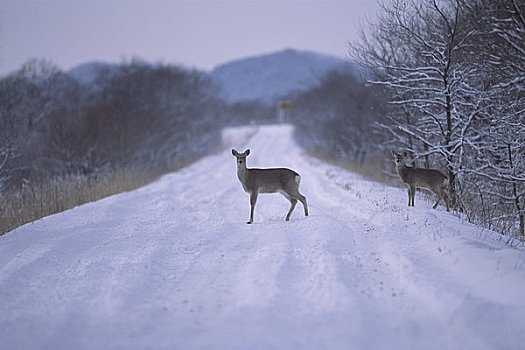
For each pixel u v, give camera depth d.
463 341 20.77
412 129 59.88
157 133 120.69
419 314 23.31
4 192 66.75
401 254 30.92
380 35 63.41
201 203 60.47
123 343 21.38
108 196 66.81
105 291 26.72
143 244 36.59
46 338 21.84
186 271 30.53
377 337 21.58
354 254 33.09
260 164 119.81
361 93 106.62
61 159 94.06
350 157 116.06
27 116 117.38
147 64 153.25
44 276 29.69
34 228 43.31
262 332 22.09
